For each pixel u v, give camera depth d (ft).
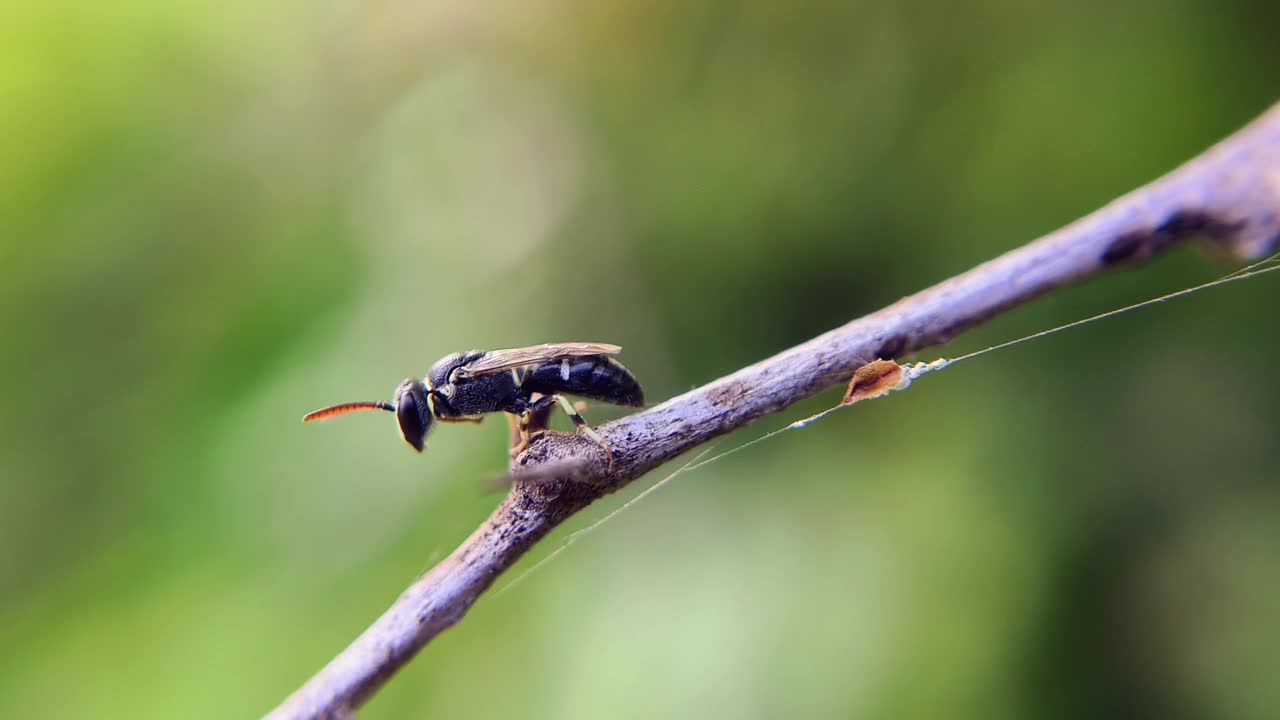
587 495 0.18
